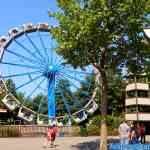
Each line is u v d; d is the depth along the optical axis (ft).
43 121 189.88
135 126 111.24
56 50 90.27
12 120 228.84
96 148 108.88
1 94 191.31
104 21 84.89
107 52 89.76
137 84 256.52
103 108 90.07
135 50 90.48
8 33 192.03
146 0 86.22
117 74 98.43
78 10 86.79
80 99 254.47
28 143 127.95
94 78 194.70
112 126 198.90
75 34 85.56
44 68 188.96
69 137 169.68
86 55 89.04
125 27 86.99
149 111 260.83
